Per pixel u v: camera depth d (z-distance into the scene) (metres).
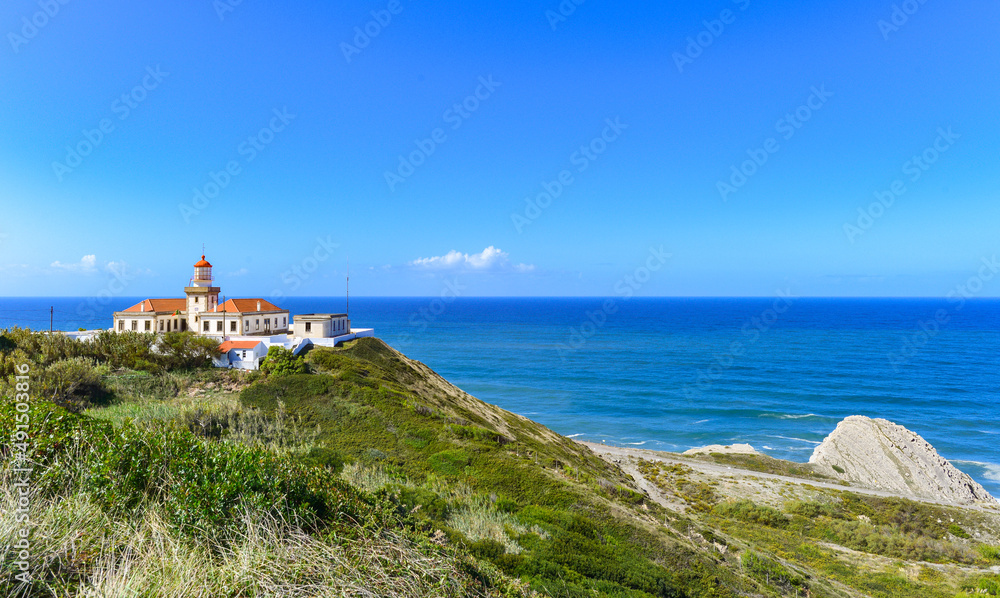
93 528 7.20
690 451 68.12
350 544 8.05
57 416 10.15
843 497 48.53
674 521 32.97
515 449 36.66
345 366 48.34
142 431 9.53
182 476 8.28
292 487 9.02
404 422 36.62
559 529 22.12
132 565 6.51
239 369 45.62
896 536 40.00
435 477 27.94
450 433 36.28
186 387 40.78
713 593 21.23
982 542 40.34
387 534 9.14
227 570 6.68
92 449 8.70
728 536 35.56
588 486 32.53
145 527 7.32
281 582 6.57
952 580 32.62
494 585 10.17
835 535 40.25
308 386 40.84
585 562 18.97
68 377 34.81
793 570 29.27
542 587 14.98
